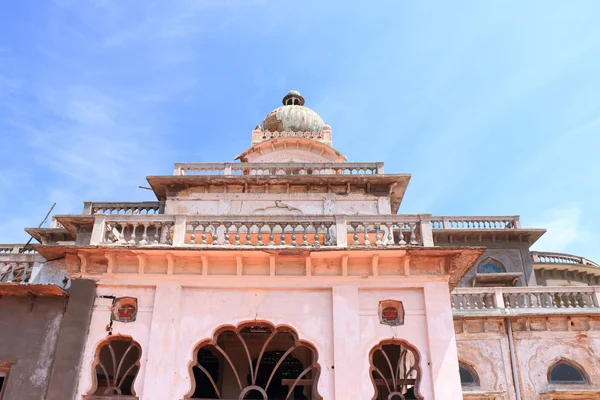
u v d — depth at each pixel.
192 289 10.80
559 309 16.66
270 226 11.30
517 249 21.83
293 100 24.08
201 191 15.34
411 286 10.67
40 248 10.59
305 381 10.47
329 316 10.52
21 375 10.11
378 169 15.73
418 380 10.00
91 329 10.46
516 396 15.76
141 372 10.05
